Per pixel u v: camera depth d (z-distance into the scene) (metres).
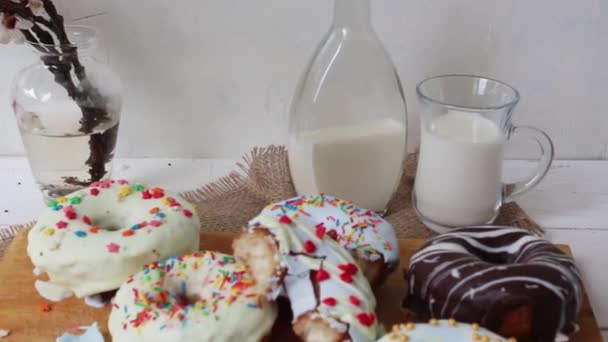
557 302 0.60
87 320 0.64
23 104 0.73
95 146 0.74
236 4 0.77
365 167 0.73
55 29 0.71
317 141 0.72
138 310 0.61
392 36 0.78
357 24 0.71
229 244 0.71
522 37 0.78
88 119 0.73
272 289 0.61
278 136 0.83
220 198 0.77
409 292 0.64
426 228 0.74
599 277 0.69
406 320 0.64
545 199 0.78
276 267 0.61
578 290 0.61
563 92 0.81
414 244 0.71
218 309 0.61
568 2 0.77
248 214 0.75
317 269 0.61
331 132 0.72
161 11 0.77
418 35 0.78
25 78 0.73
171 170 0.82
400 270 0.68
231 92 0.81
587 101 0.81
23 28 0.71
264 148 0.80
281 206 0.67
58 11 0.77
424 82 0.74
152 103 0.81
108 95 0.74
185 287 0.64
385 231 0.66
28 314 0.64
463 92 0.75
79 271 0.64
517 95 0.71
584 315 0.64
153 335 0.60
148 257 0.65
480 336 0.58
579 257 0.71
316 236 0.62
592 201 0.78
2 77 0.79
